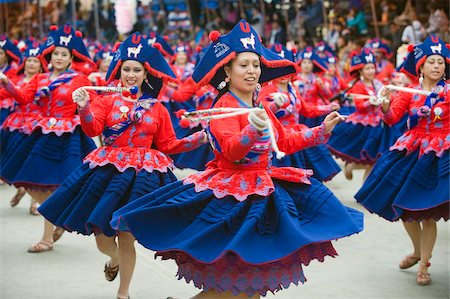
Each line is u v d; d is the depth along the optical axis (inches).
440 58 234.5
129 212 158.7
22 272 237.5
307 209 165.8
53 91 265.9
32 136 269.1
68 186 204.7
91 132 200.7
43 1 914.7
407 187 223.0
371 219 317.7
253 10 721.0
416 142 230.4
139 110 206.1
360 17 635.5
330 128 175.3
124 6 832.9
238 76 171.6
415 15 584.1
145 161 204.4
